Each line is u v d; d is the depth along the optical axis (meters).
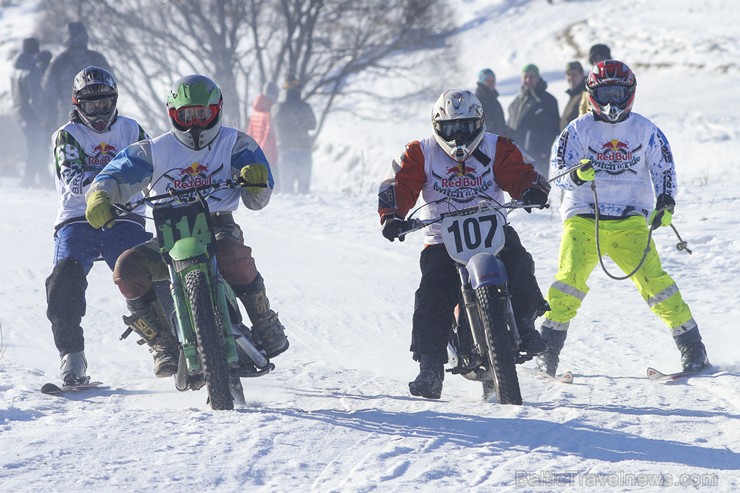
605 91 20.44
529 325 17.62
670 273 30.70
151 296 17.31
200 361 16.20
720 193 45.66
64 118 56.50
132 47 77.19
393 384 20.16
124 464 12.75
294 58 76.94
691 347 20.69
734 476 12.98
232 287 17.30
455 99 17.92
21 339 24.92
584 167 19.94
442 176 18.25
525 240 37.00
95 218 16.64
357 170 88.31
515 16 130.75
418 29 78.06
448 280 17.72
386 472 12.72
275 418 15.22
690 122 79.06
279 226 42.31
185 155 17.55
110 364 22.48
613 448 14.34
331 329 26.12
